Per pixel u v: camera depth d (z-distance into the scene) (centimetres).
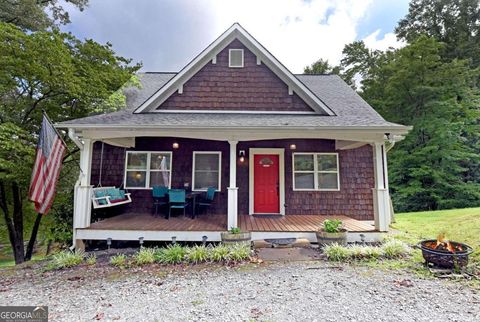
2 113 762
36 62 697
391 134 618
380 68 1794
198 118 681
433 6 2102
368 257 495
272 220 718
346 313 301
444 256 429
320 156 833
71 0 1175
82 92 758
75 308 321
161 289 374
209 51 774
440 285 379
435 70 1435
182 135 604
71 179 988
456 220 767
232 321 286
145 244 618
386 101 1571
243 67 784
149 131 595
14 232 916
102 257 535
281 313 302
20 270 493
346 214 809
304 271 439
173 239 575
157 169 822
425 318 290
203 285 386
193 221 684
